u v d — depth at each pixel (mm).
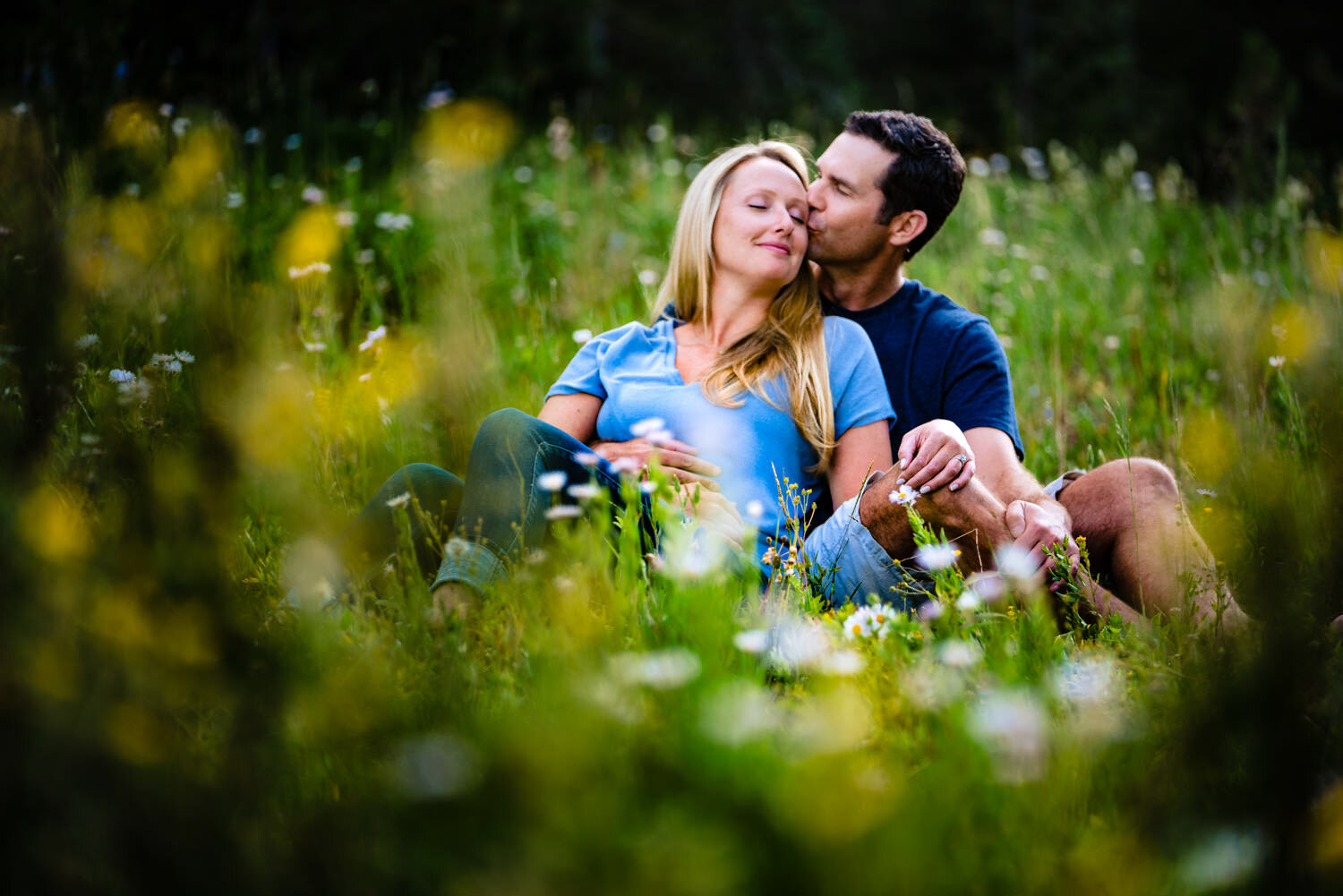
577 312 4230
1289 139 10438
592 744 1117
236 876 982
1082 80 14914
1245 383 3107
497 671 1533
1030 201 6625
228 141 4512
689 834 963
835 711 1222
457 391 2633
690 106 13250
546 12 10469
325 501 2051
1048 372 3814
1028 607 1699
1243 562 1521
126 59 5695
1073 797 1223
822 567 2244
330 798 1233
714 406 2523
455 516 2141
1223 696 1195
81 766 1001
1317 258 3596
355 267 4125
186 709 1229
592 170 6945
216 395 1469
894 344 2771
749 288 2678
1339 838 1047
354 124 7102
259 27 7754
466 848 1012
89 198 2412
